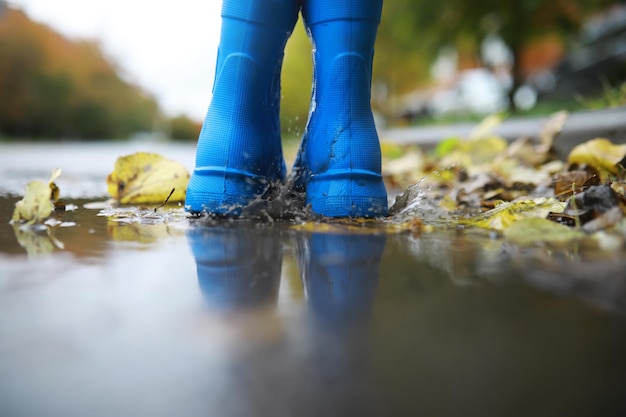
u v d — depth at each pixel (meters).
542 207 0.58
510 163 1.03
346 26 0.65
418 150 2.04
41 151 3.62
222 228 0.56
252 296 0.35
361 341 0.28
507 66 4.24
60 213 0.67
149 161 0.80
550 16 3.45
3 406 0.22
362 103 0.66
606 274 0.38
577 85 5.09
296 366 0.25
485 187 0.90
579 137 1.22
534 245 0.47
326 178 0.64
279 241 0.50
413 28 3.78
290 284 0.37
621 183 0.66
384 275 0.39
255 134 0.66
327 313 0.32
